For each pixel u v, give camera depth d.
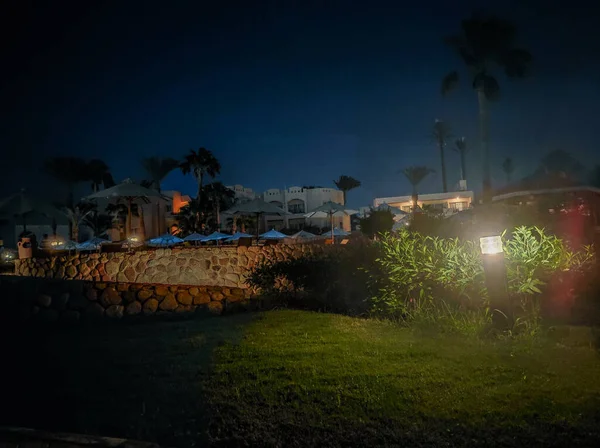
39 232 39.59
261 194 57.19
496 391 4.33
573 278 7.42
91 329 7.84
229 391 4.71
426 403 4.18
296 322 7.79
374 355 5.61
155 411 4.38
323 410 4.18
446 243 7.79
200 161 47.72
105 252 17.41
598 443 3.43
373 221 17.64
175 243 28.17
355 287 9.12
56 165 40.84
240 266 15.88
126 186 20.50
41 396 4.80
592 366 4.85
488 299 6.20
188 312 9.05
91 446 3.66
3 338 7.12
